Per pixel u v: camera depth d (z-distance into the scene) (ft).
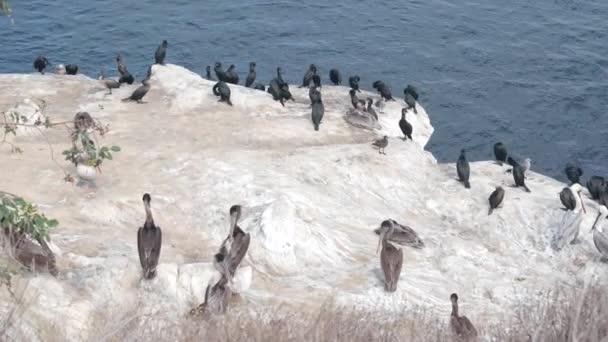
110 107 125.80
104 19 201.16
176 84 134.31
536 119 164.35
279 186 101.14
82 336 62.59
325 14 205.98
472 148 155.33
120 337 56.75
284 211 91.09
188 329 58.90
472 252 95.66
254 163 106.73
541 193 107.86
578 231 98.02
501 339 59.36
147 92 132.26
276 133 120.06
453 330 65.62
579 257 96.68
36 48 187.62
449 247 95.76
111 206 93.66
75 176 99.19
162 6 208.23
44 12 202.90
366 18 204.64
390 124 134.92
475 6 211.41
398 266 81.82
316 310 72.90
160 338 56.90
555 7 210.79
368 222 99.40
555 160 152.15
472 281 88.89
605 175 148.05
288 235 89.04
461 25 201.57
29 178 98.43
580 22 203.00
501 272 92.48
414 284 85.51
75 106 125.90
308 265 88.22
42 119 115.75
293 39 194.70
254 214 92.68
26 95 129.90
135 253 82.74
